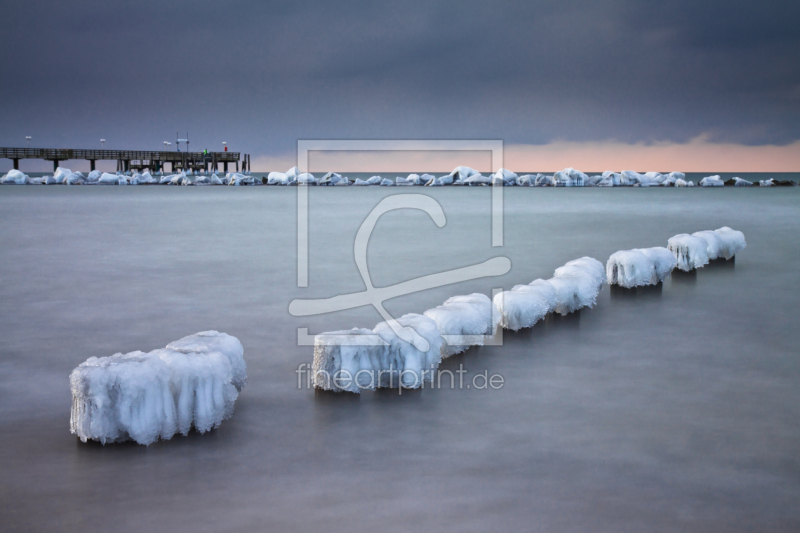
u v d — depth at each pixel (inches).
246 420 167.9
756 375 203.5
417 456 147.0
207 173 3563.0
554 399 182.7
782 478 137.1
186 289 352.5
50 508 126.6
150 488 133.6
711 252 429.4
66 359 224.2
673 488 133.0
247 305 312.5
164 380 156.0
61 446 153.3
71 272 407.5
